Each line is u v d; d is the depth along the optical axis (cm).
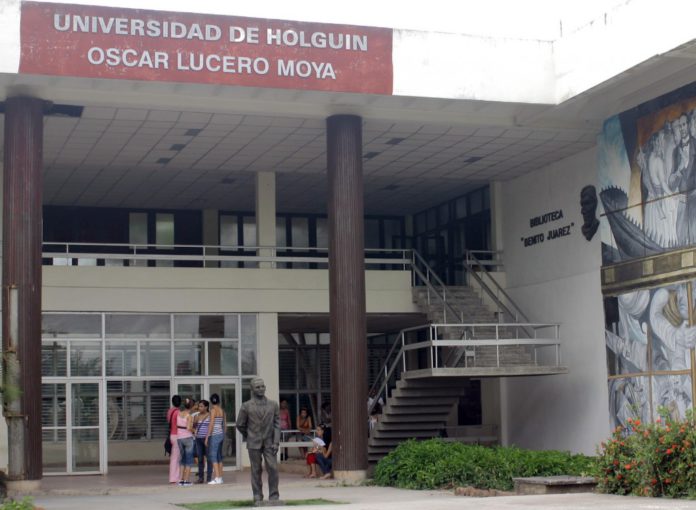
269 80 2144
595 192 2683
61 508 1691
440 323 2828
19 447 2036
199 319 2727
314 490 2039
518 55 2325
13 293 2077
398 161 2831
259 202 2897
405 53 2244
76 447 2575
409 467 2058
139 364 2667
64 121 2362
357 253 2316
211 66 2109
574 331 2747
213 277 2733
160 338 2691
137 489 2098
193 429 2231
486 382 3123
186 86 2147
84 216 3456
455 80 2273
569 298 2777
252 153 2706
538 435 2892
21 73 2008
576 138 2612
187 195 3266
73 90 2162
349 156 2342
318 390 3388
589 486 1733
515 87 2317
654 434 1553
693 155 2217
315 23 2183
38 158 2134
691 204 2223
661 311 2336
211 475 2231
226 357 2734
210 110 2300
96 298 2631
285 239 3638
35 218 2112
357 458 2252
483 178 3075
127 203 3391
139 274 2673
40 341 2094
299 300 2795
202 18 2114
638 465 1555
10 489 2025
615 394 2512
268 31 2152
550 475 1897
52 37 2027
